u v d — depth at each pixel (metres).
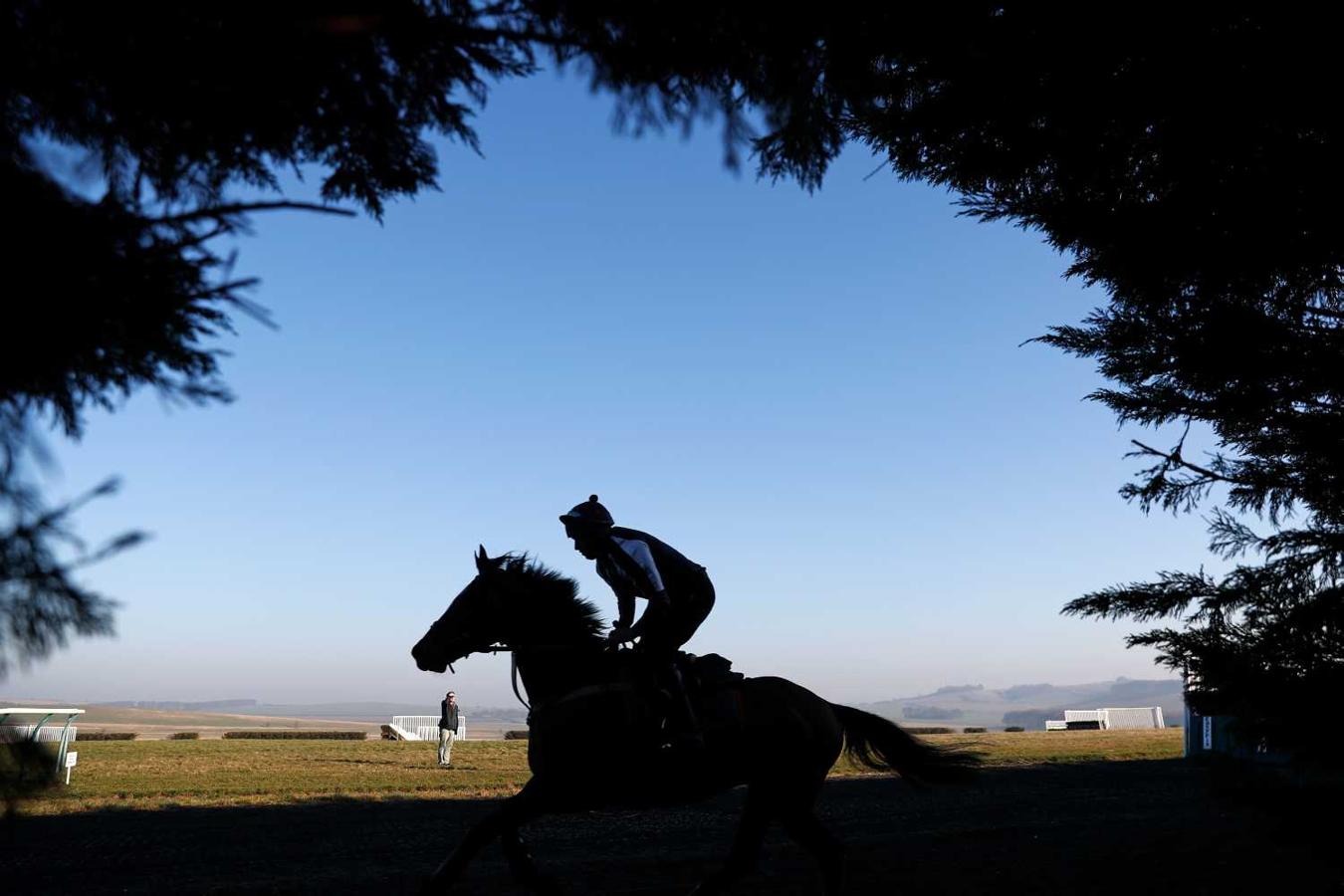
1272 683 4.36
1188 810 11.81
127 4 2.59
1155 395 5.79
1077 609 4.86
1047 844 9.05
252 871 7.76
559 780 5.82
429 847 9.06
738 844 6.24
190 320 2.73
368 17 2.83
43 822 10.16
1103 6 4.82
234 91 2.87
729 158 3.81
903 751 6.71
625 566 6.04
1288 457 5.50
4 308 2.46
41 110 2.81
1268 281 5.62
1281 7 4.64
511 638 6.20
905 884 7.15
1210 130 5.27
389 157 3.38
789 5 3.48
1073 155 5.70
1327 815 4.38
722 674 6.28
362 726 160.12
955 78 5.16
